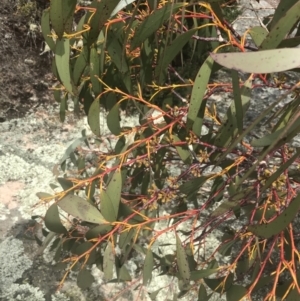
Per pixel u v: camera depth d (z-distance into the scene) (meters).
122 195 0.52
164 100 0.48
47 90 0.84
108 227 0.39
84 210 0.38
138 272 0.57
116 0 0.33
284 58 0.24
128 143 0.42
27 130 0.78
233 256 0.58
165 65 0.38
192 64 0.79
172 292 0.55
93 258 0.44
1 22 0.81
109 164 0.69
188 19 0.49
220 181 0.48
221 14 0.36
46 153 0.74
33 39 0.82
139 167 0.50
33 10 0.81
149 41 0.43
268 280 0.40
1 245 0.60
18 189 0.68
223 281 0.40
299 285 0.36
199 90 0.36
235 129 0.39
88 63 0.42
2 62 0.81
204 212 0.63
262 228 0.33
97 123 0.44
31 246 0.60
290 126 0.27
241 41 0.37
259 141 0.34
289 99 0.84
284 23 0.29
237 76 0.33
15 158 0.73
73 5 0.34
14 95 0.81
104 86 0.47
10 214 0.64
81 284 0.44
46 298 0.54
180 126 0.44
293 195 0.40
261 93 0.86
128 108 0.81
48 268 0.58
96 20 0.35
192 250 0.41
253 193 0.42
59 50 0.38
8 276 0.57
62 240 0.48
